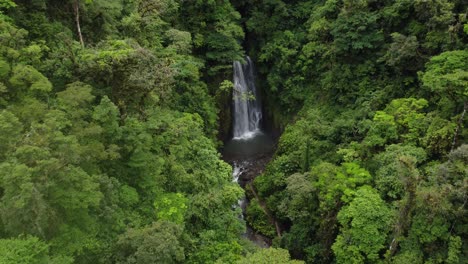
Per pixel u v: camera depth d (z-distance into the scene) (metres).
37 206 13.26
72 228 15.05
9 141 14.65
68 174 14.55
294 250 26.59
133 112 22.33
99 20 26.47
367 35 32.72
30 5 23.23
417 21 30.89
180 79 32.31
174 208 19.52
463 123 23.02
